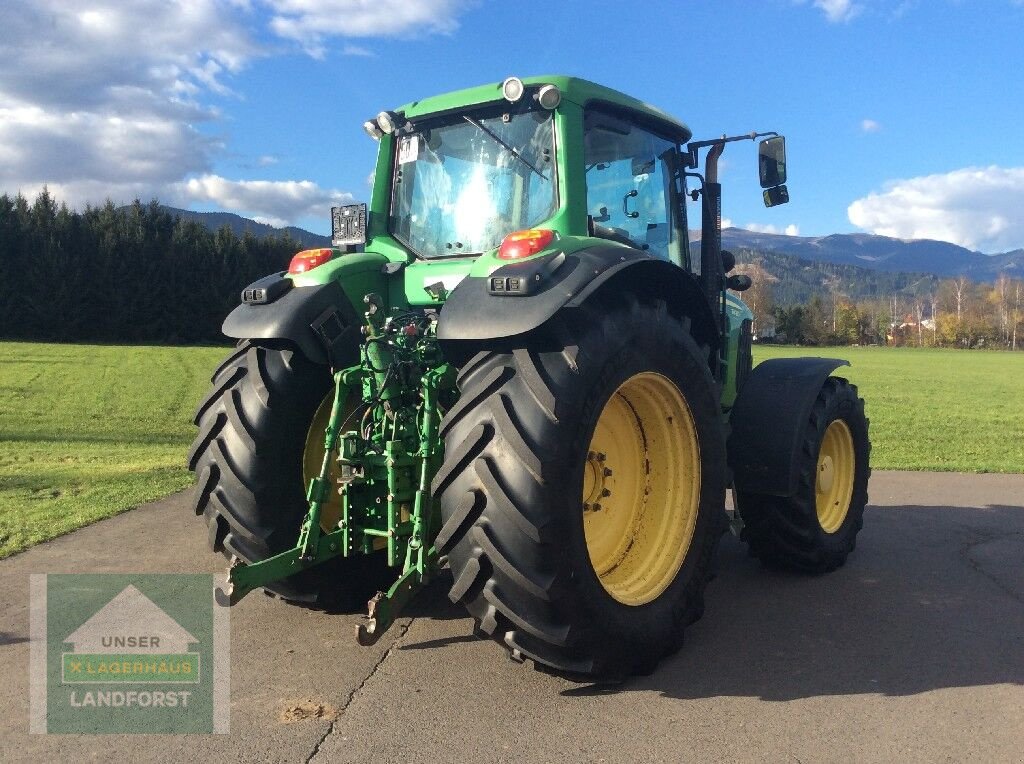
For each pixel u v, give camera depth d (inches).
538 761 98.8
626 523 138.9
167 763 98.7
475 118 152.6
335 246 161.5
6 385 728.3
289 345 143.8
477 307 116.3
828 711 113.2
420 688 119.9
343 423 134.5
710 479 141.8
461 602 115.1
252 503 140.9
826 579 182.1
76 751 101.8
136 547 202.1
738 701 116.5
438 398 135.0
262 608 155.9
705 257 189.2
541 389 112.2
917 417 606.9
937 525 236.2
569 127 142.0
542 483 109.2
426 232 158.7
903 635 144.7
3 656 132.6
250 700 116.0
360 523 136.5
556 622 112.0
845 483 199.5
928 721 110.1
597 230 144.3
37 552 197.0
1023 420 583.5
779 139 180.1
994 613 157.2
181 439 439.5
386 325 132.6
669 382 133.2
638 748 102.2
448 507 113.8
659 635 126.0
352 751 101.1
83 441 422.9
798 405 173.0
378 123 160.6
